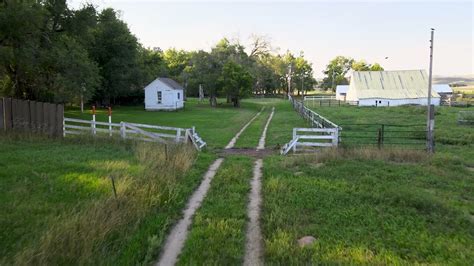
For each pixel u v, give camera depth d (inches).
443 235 239.1
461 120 952.3
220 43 2711.6
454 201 307.0
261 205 309.1
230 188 355.9
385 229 248.7
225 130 920.3
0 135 603.5
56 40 988.6
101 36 1647.4
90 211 256.1
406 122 1013.2
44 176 364.5
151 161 440.5
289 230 246.2
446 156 488.1
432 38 663.1
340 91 2861.7
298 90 4783.5
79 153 505.7
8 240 224.2
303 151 578.2
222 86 2073.1
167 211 287.4
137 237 235.6
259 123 1125.1
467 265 198.4
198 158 513.0
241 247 227.5
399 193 314.7
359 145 574.2
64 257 200.2
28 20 738.8
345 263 199.6
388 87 2281.0
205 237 238.8
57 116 671.1
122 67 1774.1
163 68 2529.5
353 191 335.0
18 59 788.6
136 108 1807.3
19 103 648.4
